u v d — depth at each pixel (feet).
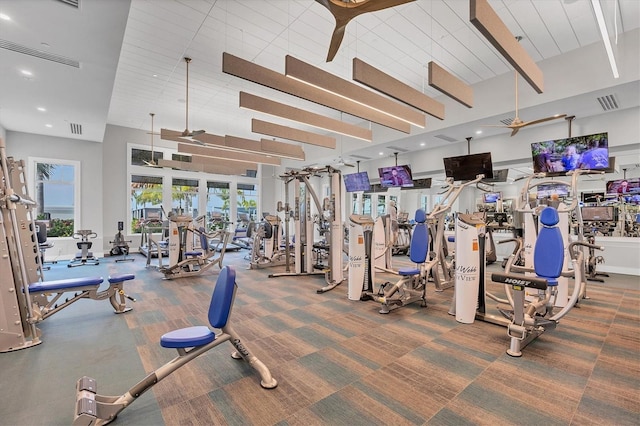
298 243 21.20
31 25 11.43
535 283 8.64
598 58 16.31
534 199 18.38
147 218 29.81
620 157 29.09
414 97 15.28
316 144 25.26
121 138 31.55
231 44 16.76
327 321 11.60
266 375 7.25
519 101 19.25
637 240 20.38
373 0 7.79
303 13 14.25
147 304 13.93
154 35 15.89
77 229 27.84
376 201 43.65
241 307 13.42
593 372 7.77
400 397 6.73
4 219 9.30
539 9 13.99
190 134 19.79
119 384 7.32
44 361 8.45
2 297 9.04
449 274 17.87
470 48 17.29
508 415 6.10
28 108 19.81
